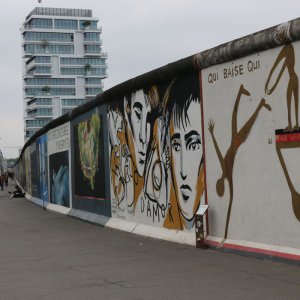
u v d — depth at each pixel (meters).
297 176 7.53
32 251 10.16
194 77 9.95
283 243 7.82
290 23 7.43
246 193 8.58
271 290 6.13
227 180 9.05
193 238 9.94
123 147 13.53
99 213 15.63
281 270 7.18
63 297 6.35
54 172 22.59
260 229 8.28
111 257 9.07
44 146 25.25
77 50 171.88
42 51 167.38
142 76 11.94
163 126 11.22
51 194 23.31
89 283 7.05
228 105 8.97
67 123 19.88
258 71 8.24
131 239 11.44
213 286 6.49
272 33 7.75
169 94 10.92
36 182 29.06
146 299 6.07
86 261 8.78
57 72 169.50
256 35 8.12
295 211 7.59
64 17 169.50
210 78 9.43
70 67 171.25
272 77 7.95
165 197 11.21
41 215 19.67
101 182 15.41
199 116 9.81
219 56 8.99
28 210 22.73
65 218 18.12
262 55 8.15
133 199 12.92
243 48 8.39
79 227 14.72
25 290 6.80
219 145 9.23
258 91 8.25
